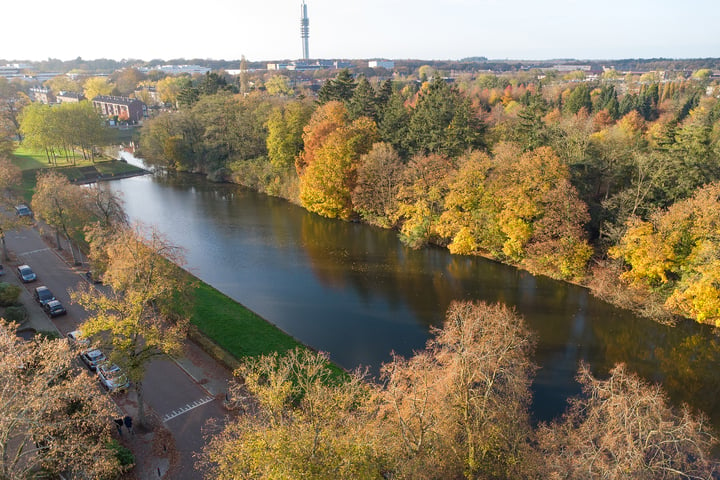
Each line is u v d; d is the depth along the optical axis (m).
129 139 169.12
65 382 27.97
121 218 65.62
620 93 183.62
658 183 57.78
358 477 21.86
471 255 71.88
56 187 61.53
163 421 36.03
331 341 49.78
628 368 45.31
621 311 55.12
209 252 74.44
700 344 48.97
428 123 82.69
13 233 73.88
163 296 40.78
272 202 102.19
